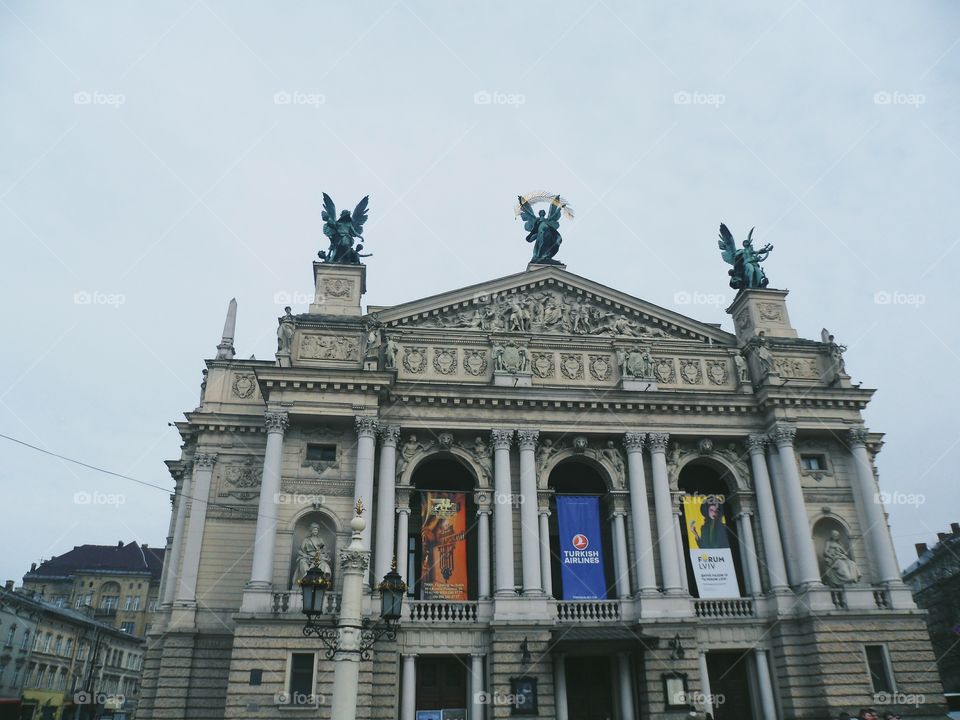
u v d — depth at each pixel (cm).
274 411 4700
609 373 5294
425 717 4350
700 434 5188
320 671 4128
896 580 4847
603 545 5166
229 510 4997
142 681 4891
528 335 5247
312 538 4547
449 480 5534
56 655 9181
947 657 8619
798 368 5472
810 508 5106
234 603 4784
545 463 5056
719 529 5050
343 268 5356
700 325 5572
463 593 4641
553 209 5938
